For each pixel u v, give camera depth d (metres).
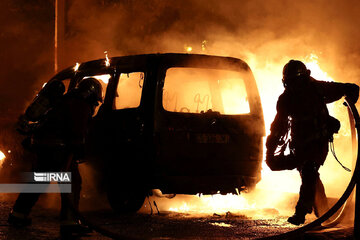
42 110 7.23
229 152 8.59
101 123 8.91
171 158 8.24
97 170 9.04
